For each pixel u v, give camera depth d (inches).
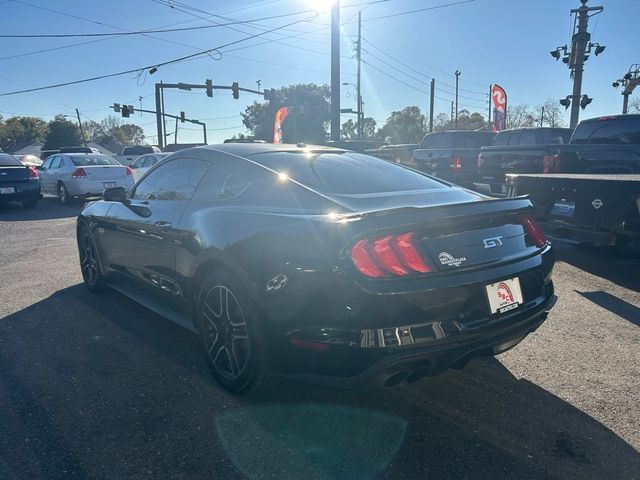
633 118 330.6
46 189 592.7
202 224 130.4
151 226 152.9
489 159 395.5
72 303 194.9
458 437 106.7
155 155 742.5
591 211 221.5
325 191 122.5
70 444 103.9
